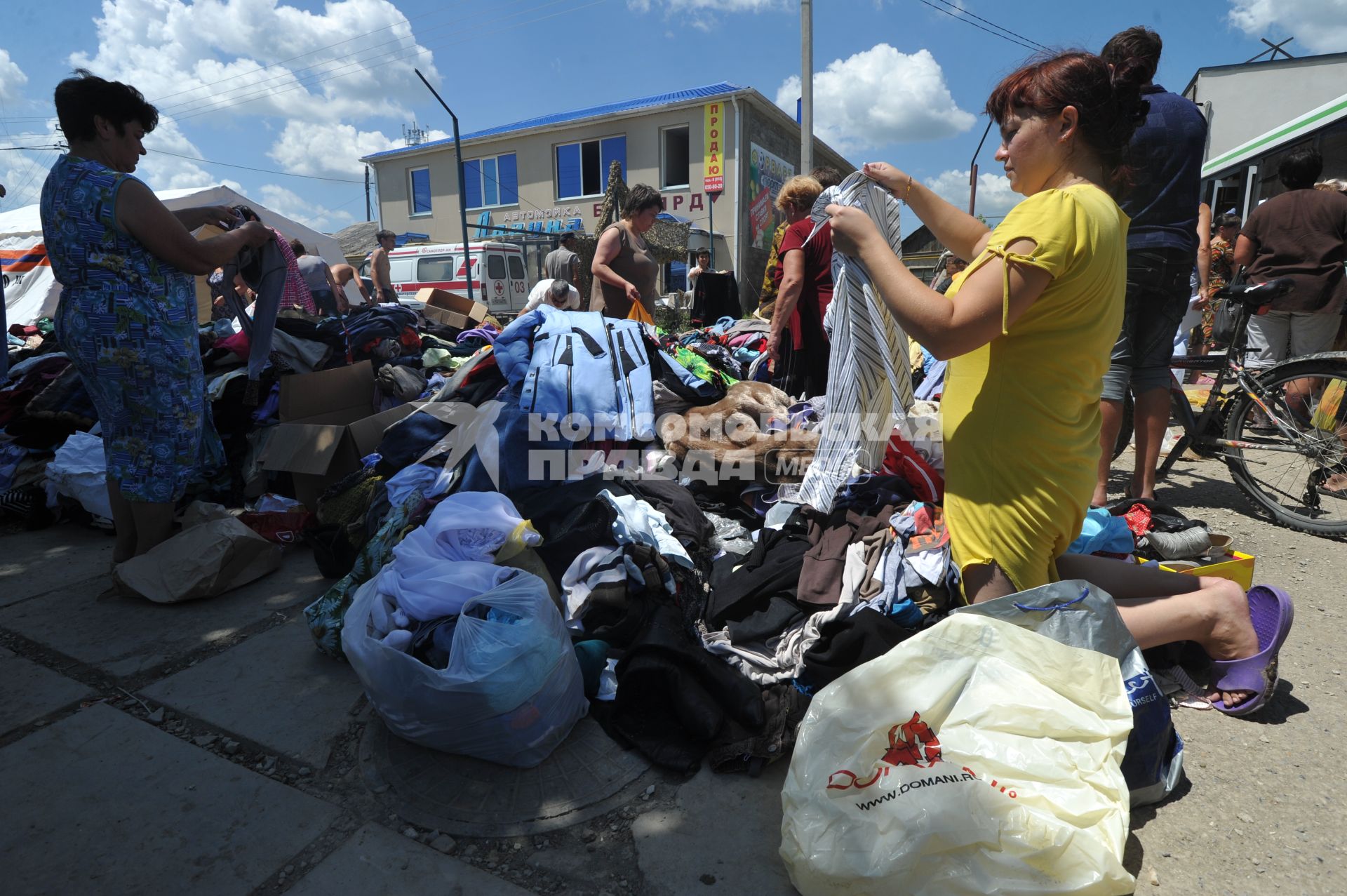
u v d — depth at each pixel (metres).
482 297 15.45
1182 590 1.98
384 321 4.38
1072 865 1.34
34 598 2.82
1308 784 1.77
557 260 7.62
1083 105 1.59
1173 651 2.13
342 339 4.13
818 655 1.97
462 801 1.75
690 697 1.92
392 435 3.14
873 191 2.23
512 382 3.02
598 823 1.69
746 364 4.62
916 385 4.22
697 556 2.57
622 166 20.05
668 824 1.68
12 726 2.03
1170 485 4.14
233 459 3.79
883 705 1.58
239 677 2.27
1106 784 1.50
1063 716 1.56
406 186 23.48
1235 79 8.88
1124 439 3.85
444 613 2.00
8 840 1.62
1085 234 1.49
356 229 25.19
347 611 2.09
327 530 3.03
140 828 1.66
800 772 1.55
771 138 20.14
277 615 2.67
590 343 3.11
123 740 1.97
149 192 2.65
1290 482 3.68
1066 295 1.52
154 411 2.78
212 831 1.66
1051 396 1.61
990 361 1.68
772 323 3.61
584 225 20.69
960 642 1.65
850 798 1.46
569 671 1.96
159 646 2.46
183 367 2.83
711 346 4.37
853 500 2.52
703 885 1.51
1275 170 7.25
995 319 1.50
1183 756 1.83
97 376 2.71
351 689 2.21
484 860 1.59
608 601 2.27
